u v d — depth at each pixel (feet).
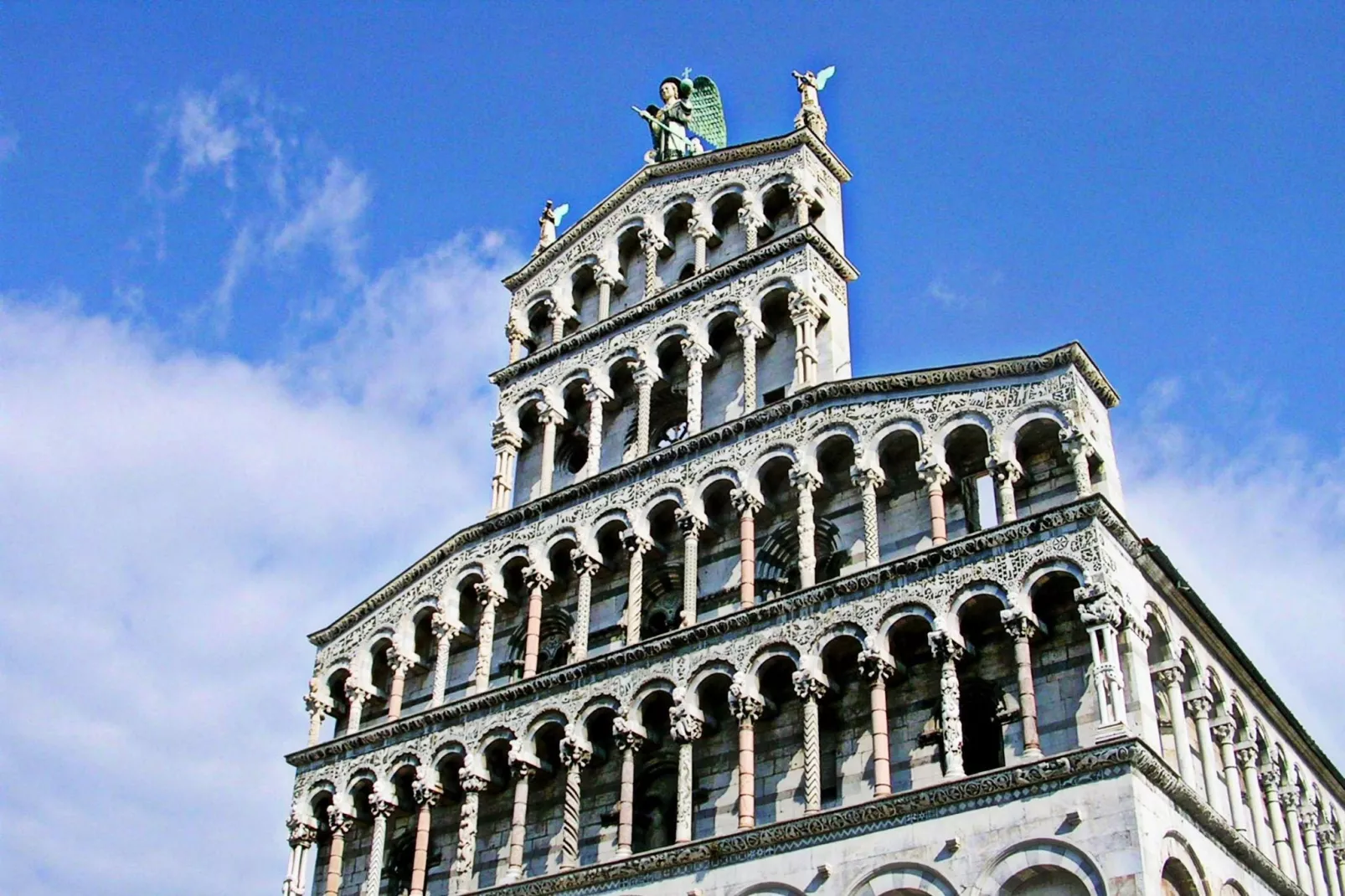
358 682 167.53
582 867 133.49
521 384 178.29
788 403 145.38
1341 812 167.84
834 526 142.00
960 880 110.83
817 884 117.80
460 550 167.63
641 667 140.56
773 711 133.69
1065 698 119.34
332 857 157.07
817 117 178.40
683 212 179.93
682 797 131.13
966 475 135.95
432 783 152.05
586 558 154.30
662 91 201.77
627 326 170.91
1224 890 117.91
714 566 148.46
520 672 159.33
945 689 120.47
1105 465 128.57
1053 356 130.41
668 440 165.78
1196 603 130.72
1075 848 106.93
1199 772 127.44
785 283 159.63
